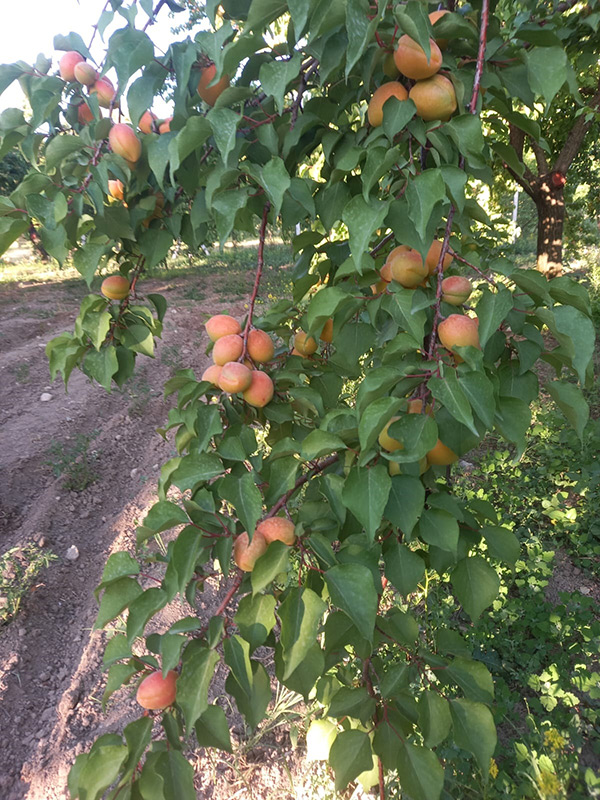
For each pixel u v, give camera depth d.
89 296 1.74
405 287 1.34
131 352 1.89
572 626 3.08
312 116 1.42
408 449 1.12
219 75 1.25
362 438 1.08
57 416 6.39
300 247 1.75
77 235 1.56
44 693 3.21
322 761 2.59
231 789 2.56
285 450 1.43
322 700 1.94
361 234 1.17
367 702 1.53
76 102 1.53
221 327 1.64
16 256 23.20
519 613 3.13
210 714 1.31
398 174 1.29
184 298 13.22
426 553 1.60
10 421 6.24
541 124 7.20
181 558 1.27
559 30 2.20
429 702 1.43
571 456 4.78
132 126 1.40
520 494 4.34
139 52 1.29
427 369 1.15
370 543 1.14
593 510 4.10
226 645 1.23
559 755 2.16
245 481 1.30
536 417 5.37
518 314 1.29
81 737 2.92
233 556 1.33
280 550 1.26
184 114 1.38
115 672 1.37
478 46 1.25
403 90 1.25
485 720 1.41
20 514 4.73
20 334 9.44
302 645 1.21
